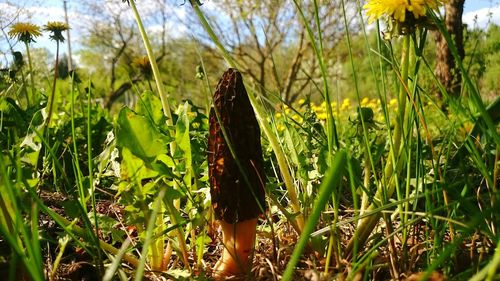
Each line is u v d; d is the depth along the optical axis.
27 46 0.49
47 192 0.40
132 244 0.29
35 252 0.18
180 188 0.25
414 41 0.23
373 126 0.32
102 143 0.52
